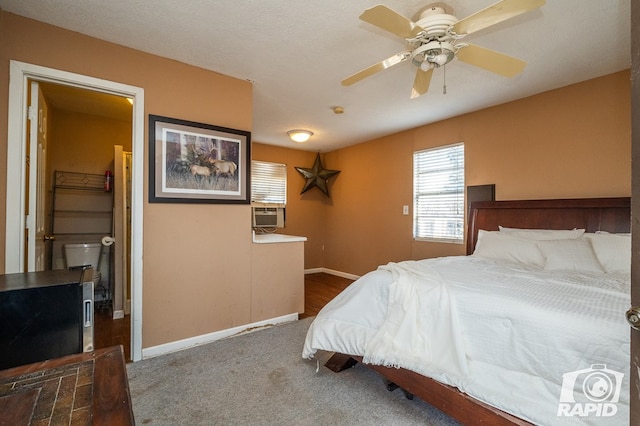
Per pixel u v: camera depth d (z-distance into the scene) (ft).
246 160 9.30
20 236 6.35
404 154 14.42
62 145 11.53
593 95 8.77
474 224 11.12
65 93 9.70
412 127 13.89
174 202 8.05
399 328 5.69
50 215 11.28
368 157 16.46
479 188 11.39
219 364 7.29
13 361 3.83
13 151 6.26
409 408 5.69
